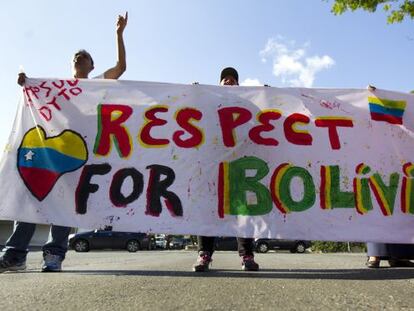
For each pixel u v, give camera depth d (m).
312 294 2.38
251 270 3.96
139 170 3.88
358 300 2.20
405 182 3.88
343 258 7.79
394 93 4.12
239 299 2.21
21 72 4.13
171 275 3.35
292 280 3.00
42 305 2.04
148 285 2.72
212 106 4.08
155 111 4.07
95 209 3.79
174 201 3.79
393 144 3.98
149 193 3.82
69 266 4.87
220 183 3.84
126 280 2.98
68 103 4.09
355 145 3.96
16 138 3.98
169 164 3.90
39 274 3.48
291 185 3.84
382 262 6.00
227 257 8.48
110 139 3.98
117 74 4.57
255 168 3.89
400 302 2.15
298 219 3.75
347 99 4.10
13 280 3.01
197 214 3.76
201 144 3.96
